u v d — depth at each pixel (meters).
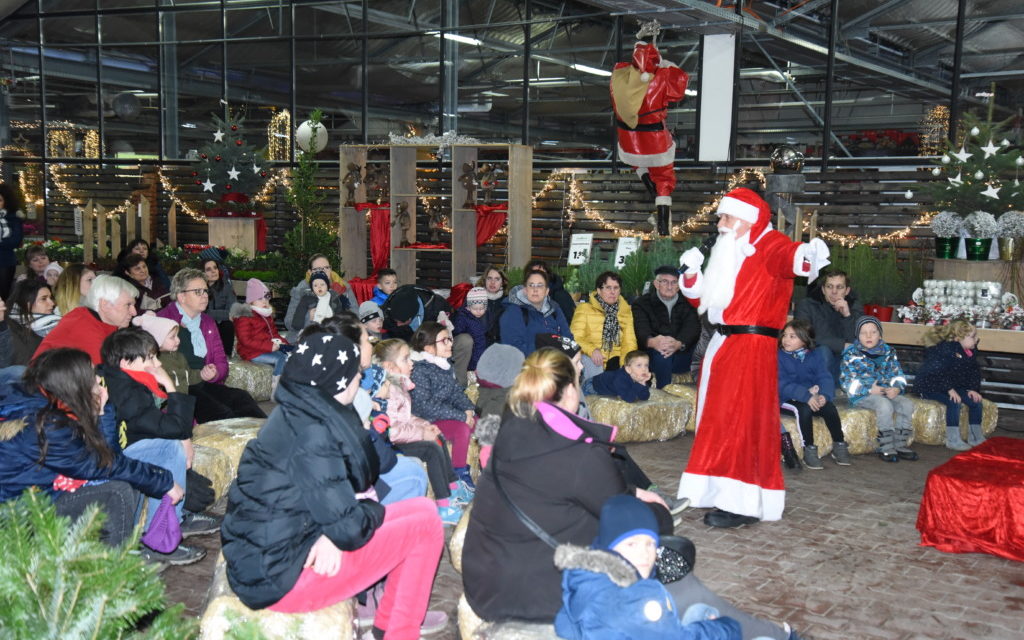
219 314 9.62
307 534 3.28
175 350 6.06
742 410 5.57
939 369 7.81
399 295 8.36
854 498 6.24
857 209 11.00
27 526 2.12
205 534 5.25
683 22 10.31
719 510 5.68
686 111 12.92
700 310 5.81
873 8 11.81
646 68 9.77
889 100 14.78
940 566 5.00
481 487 3.37
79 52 16.66
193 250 14.32
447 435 5.93
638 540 2.85
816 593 4.59
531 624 3.18
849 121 15.23
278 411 3.31
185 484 4.92
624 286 9.63
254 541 3.24
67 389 3.88
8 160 17.34
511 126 15.86
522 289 7.76
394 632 3.67
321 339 3.36
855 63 13.03
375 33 13.88
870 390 7.44
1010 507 5.07
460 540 4.42
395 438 5.25
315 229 12.12
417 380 5.95
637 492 3.85
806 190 11.26
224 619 3.34
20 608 1.93
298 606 3.35
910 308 9.31
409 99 15.77
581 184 12.73
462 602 3.71
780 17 11.37
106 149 17.98
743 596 4.54
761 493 5.62
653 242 11.17
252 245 13.79
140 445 4.66
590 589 2.74
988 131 9.64
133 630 2.16
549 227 13.00
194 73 16.53
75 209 16.31
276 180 14.81
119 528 4.02
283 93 17.33
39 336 6.31
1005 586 4.72
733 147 11.63
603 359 8.17
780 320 5.64
